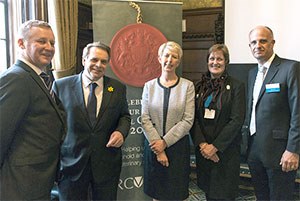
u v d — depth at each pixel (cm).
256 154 223
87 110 199
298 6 344
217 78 223
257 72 235
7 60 288
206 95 223
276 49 358
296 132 202
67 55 296
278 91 210
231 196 220
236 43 380
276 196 216
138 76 269
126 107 222
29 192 149
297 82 204
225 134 213
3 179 149
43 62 158
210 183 220
